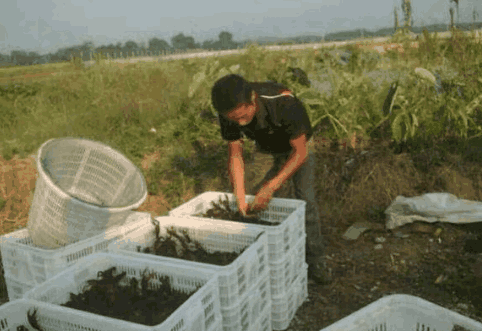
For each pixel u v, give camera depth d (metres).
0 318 1.70
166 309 1.90
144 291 2.02
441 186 4.20
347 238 3.71
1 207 4.34
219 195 3.02
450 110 4.83
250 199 2.92
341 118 4.90
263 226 2.39
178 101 6.94
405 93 4.95
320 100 4.96
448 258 3.24
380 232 3.78
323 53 7.13
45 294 1.91
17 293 2.49
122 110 6.83
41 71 12.95
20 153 5.90
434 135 4.86
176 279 2.05
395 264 3.24
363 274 3.15
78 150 2.95
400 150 4.70
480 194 4.07
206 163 5.01
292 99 2.53
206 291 1.83
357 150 4.72
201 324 1.80
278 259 2.42
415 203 3.80
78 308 1.93
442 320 1.59
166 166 5.07
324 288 3.01
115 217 2.56
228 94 2.16
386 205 4.11
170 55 10.17
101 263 2.18
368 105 5.11
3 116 7.56
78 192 3.00
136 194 2.84
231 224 2.46
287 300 2.56
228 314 2.00
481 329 1.50
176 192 4.58
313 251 2.96
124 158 3.05
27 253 2.35
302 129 2.50
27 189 4.69
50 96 8.16
